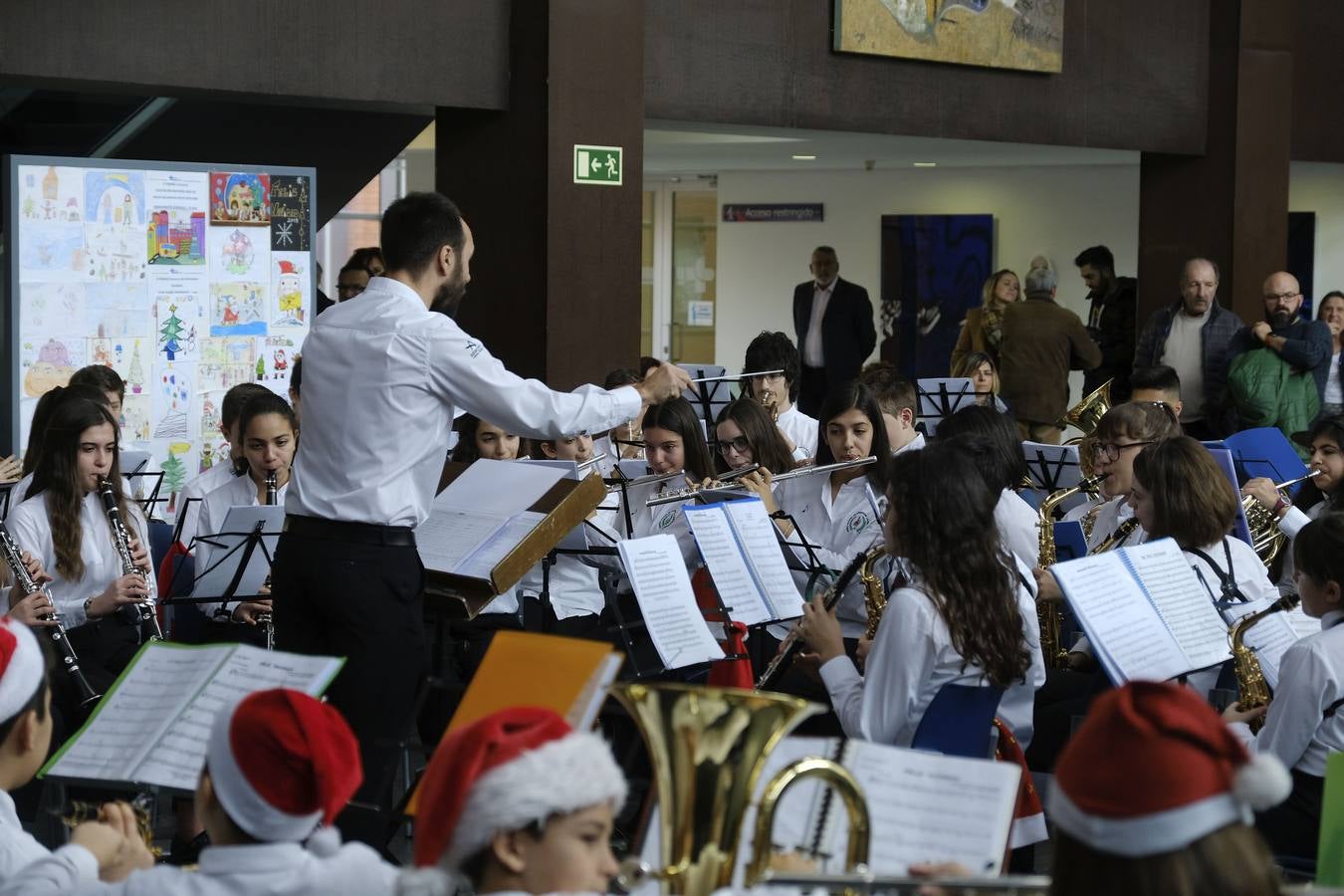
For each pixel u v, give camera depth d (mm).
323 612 3535
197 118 8547
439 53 7277
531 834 1748
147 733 2756
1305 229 13883
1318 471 5457
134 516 4836
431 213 3635
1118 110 9906
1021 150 11945
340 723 2131
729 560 4137
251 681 2756
